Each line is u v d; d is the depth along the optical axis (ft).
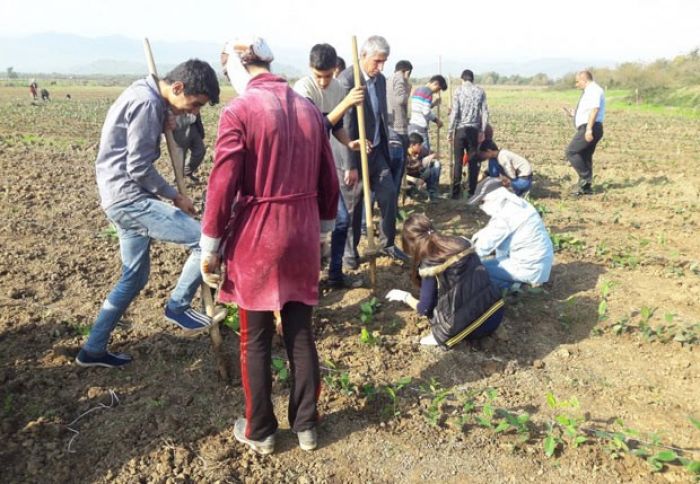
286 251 9.34
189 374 12.82
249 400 10.12
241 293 9.52
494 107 106.73
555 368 13.79
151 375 12.77
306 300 9.87
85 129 60.08
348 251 18.71
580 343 14.98
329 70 14.90
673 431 11.60
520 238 16.43
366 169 15.38
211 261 9.45
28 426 10.93
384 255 20.08
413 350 14.15
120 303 12.19
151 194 11.53
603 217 27.07
